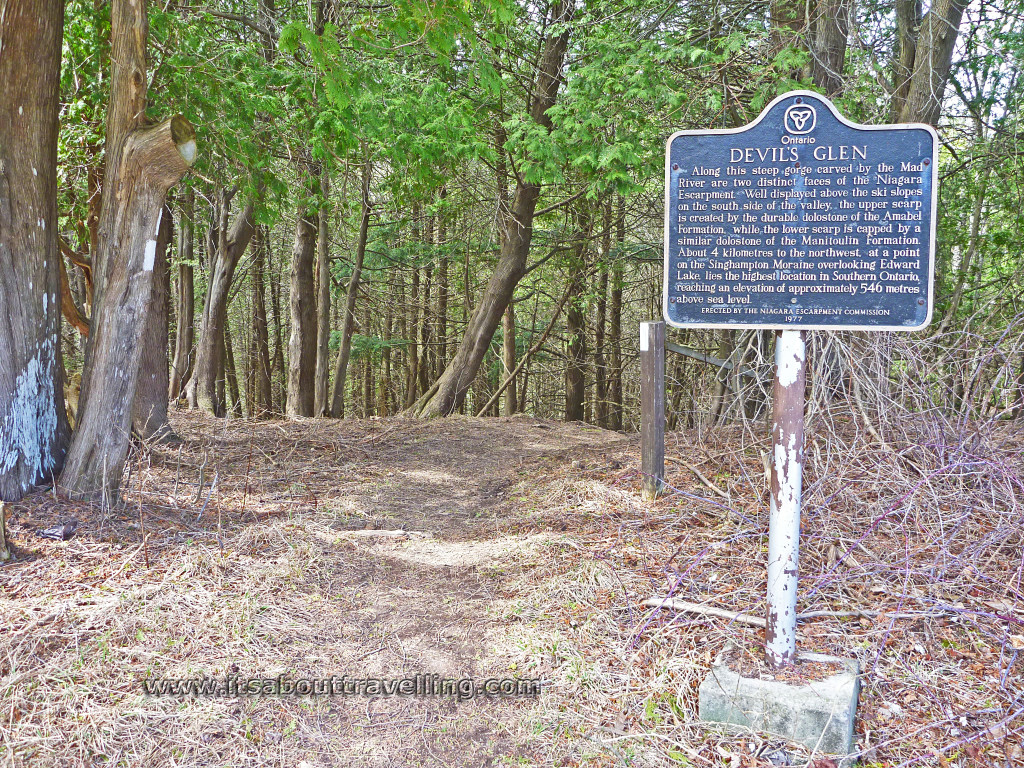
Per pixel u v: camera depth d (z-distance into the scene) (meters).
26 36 4.93
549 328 16.69
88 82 7.05
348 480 7.39
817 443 5.36
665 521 5.04
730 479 5.42
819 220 3.21
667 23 8.91
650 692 3.32
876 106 7.99
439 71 10.73
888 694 3.22
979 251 10.59
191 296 14.15
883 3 9.31
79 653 3.37
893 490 4.77
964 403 5.12
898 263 3.15
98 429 5.08
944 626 3.62
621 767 2.91
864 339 5.50
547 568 4.57
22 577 4.01
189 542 4.73
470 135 9.65
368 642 3.86
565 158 9.01
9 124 4.95
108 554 4.39
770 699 3.03
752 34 8.23
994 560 4.13
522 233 12.81
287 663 3.56
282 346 25.00
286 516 5.66
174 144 4.93
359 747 3.04
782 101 3.21
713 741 3.04
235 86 7.32
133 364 5.18
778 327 3.24
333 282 18.47
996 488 4.68
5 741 2.84
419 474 7.86
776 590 3.22
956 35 7.84
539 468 7.70
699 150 3.30
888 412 5.40
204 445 8.44
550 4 11.36
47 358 5.24
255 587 4.22
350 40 6.19
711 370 9.17
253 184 8.69
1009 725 2.98
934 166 3.09
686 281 3.34
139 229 5.04
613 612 3.93
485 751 3.04
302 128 8.90
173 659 3.46
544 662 3.61
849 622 3.71
